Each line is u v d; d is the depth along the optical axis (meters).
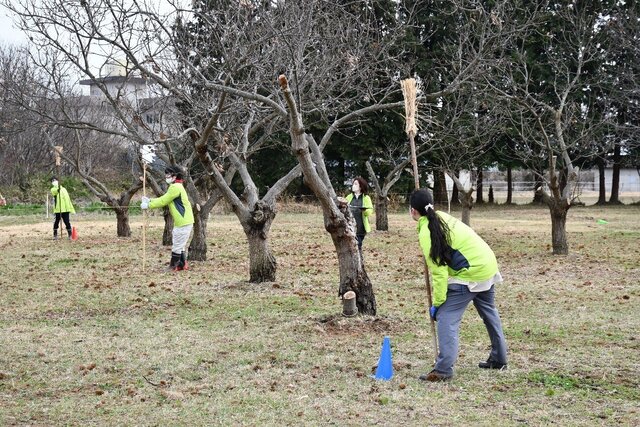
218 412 6.06
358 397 6.45
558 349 8.17
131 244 20.23
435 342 7.15
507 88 23.03
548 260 16.80
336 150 37.91
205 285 12.88
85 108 25.88
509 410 6.09
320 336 8.77
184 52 12.27
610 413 6.01
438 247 6.64
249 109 13.26
